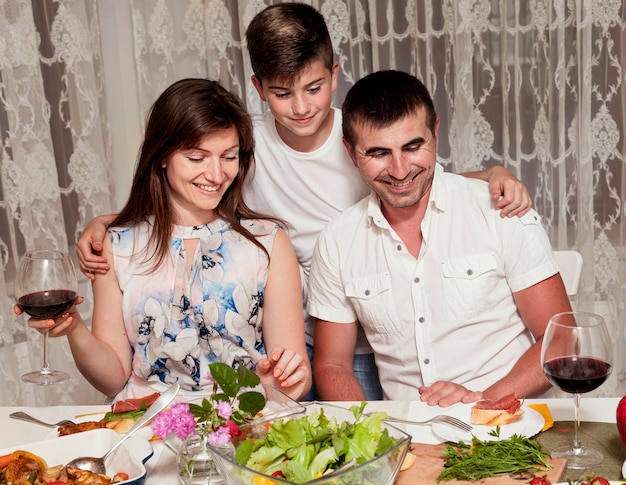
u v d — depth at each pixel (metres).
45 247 2.90
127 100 3.08
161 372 2.00
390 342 2.12
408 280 2.07
